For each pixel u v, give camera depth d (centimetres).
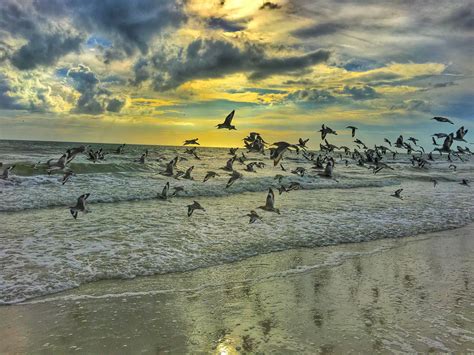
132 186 2745
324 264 1390
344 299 1094
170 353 810
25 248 1401
